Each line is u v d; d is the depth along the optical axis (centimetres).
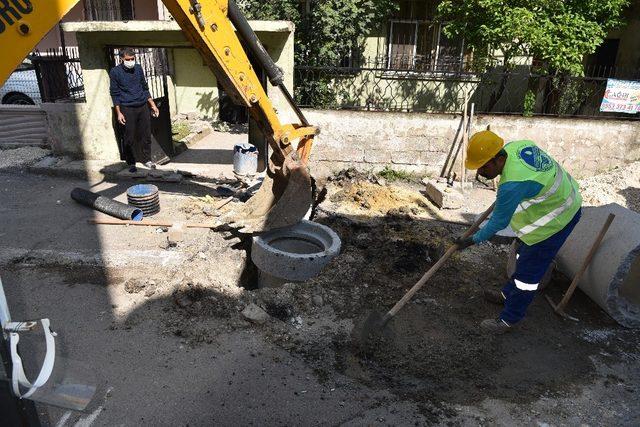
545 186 347
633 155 752
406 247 525
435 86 1041
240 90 434
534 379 347
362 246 529
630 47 1000
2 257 482
